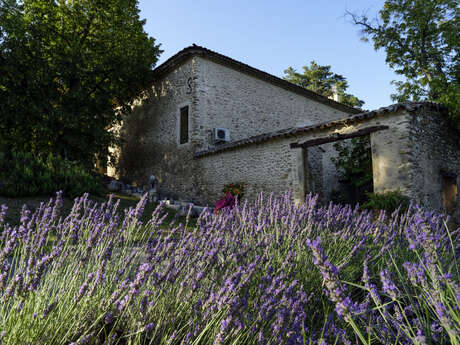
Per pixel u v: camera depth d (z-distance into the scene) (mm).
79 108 13555
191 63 13461
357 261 3072
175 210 10211
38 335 1544
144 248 2523
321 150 14719
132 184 16984
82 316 1729
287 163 10492
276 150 10867
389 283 1479
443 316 1183
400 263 2922
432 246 1462
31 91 12445
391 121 8211
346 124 9047
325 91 34719
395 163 7988
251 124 14469
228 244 2820
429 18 13344
